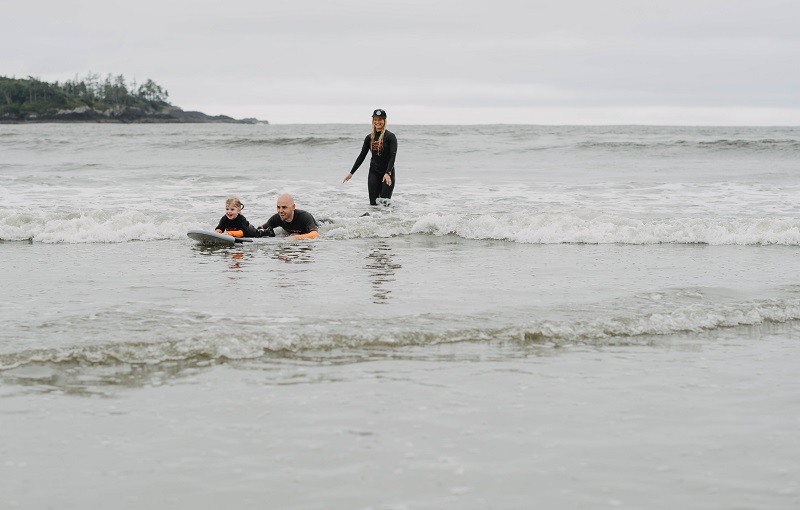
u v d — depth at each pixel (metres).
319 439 4.01
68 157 28.81
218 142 34.38
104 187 17.05
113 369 5.05
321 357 5.39
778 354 5.68
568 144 34.69
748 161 27.42
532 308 6.70
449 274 8.41
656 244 10.89
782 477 3.63
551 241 11.03
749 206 14.49
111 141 37.84
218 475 3.60
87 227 11.25
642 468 3.72
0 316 6.20
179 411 4.37
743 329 6.38
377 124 14.20
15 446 3.89
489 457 3.82
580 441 4.03
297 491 3.45
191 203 14.35
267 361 5.27
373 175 14.38
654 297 7.21
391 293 7.32
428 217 11.79
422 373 5.09
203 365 5.17
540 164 25.75
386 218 12.39
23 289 7.36
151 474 3.60
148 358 5.25
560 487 3.51
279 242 10.84
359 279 8.07
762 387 4.93
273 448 3.90
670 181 19.48
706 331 6.29
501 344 5.79
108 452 3.83
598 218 11.88
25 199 14.62
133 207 13.70
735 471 3.70
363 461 3.76
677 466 3.74
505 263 9.18
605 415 4.40
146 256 9.55
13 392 4.61
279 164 25.47
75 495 3.40
